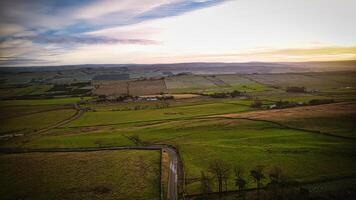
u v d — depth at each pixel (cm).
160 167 8494
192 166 8194
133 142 11250
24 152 10600
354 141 9306
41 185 7544
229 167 7812
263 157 8438
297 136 10219
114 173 8150
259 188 6488
